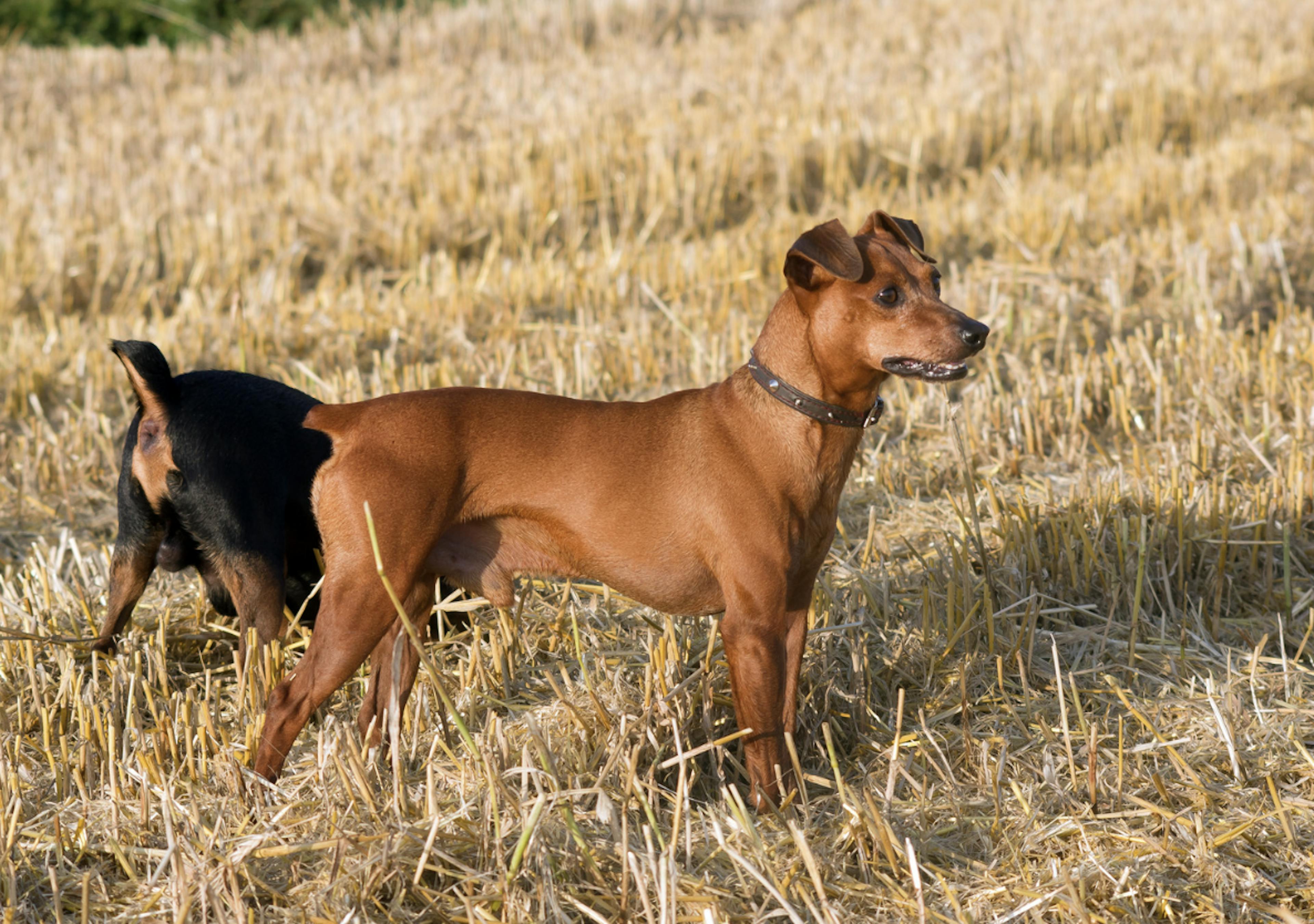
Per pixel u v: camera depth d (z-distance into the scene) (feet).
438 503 12.35
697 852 11.51
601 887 10.86
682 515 12.38
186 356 24.79
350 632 12.23
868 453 20.89
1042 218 30.89
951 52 46.91
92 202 33.58
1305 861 11.23
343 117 41.73
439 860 11.17
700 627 15.65
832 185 35.99
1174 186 33.01
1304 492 17.75
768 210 34.91
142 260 30.19
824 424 12.42
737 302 27.89
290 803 12.06
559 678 14.80
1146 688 14.51
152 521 14.35
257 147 38.29
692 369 24.02
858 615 15.53
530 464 12.56
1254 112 40.81
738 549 12.25
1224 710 13.65
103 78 49.44
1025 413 20.76
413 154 36.19
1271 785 11.75
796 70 46.29
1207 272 26.73
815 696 14.11
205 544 13.98
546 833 11.32
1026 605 15.93
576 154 36.42
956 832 11.96
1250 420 20.25
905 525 18.35
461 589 15.24
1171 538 16.78
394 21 56.18
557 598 16.72
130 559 14.61
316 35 56.70
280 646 14.24
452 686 14.35
